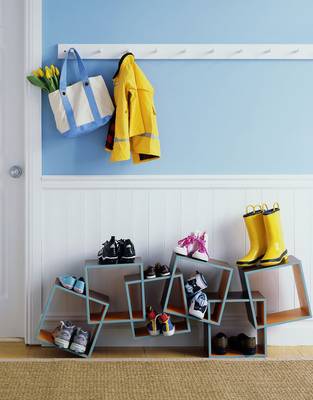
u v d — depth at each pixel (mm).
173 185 2953
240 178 2969
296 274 2875
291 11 2955
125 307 2971
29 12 2885
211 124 2971
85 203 2945
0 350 2865
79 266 2951
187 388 2334
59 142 2932
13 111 3002
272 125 2986
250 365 2623
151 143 2795
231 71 2963
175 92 2953
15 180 3025
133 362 2656
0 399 2207
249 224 2828
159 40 2928
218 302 2785
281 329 2982
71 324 2807
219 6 2938
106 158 2949
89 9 2906
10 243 3035
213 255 2984
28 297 2934
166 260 2977
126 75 2764
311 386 2352
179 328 2830
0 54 2990
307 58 2959
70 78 2898
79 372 2516
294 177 2979
